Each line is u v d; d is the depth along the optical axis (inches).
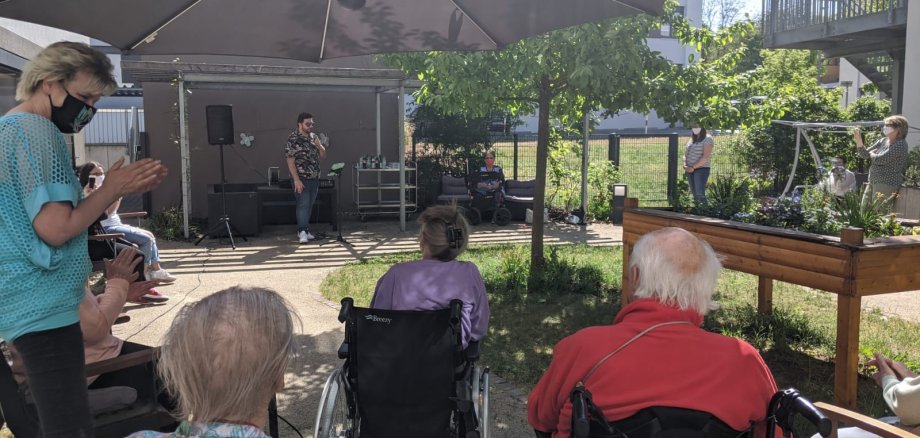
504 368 204.2
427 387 120.1
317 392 185.0
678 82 294.2
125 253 132.6
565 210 525.3
